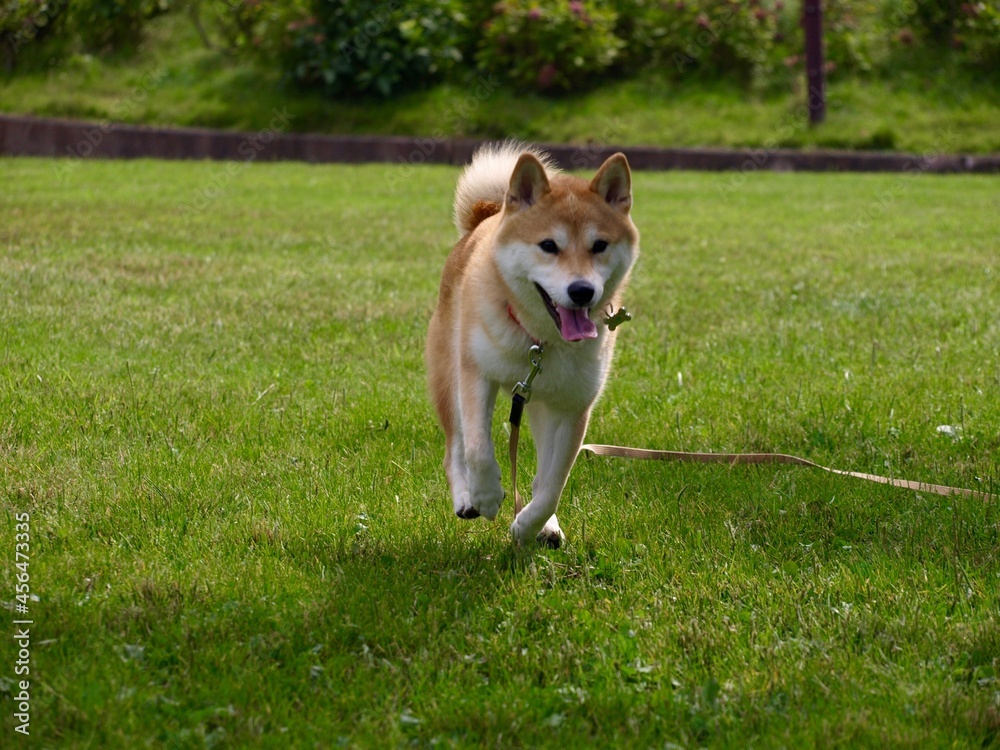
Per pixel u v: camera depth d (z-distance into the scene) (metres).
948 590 3.72
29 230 10.27
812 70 18.19
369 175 16.28
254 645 3.23
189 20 20.72
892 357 6.79
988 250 10.79
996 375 6.33
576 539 4.19
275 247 10.27
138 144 17.92
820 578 3.78
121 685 2.99
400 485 4.65
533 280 3.88
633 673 3.18
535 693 3.05
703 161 17.62
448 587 3.69
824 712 2.99
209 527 4.09
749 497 4.63
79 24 20.17
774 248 10.96
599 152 17.22
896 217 13.10
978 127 18.58
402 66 18.80
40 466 4.62
